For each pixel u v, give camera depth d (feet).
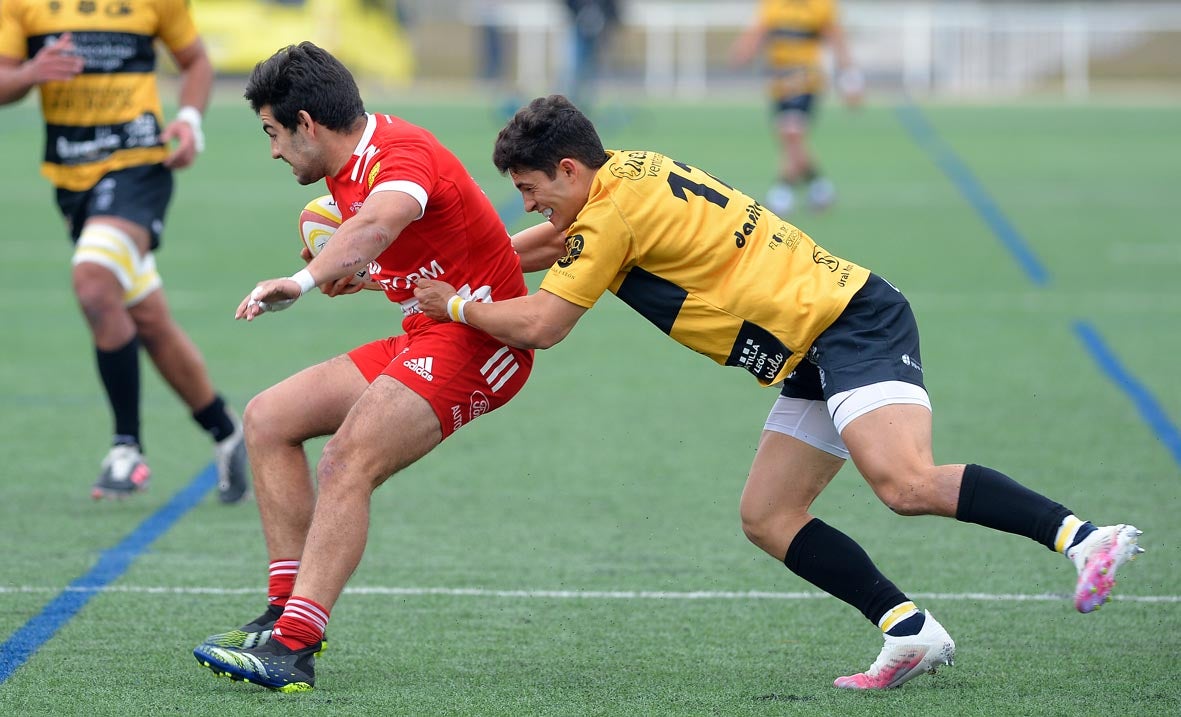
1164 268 142.00
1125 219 172.96
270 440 50.88
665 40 369.50
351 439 48.39
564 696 47.98
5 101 71.00
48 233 162.61
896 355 47.62
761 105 315.17
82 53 73.15
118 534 68.23
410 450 49.03
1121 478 76.13
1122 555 43.42
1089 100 350.02
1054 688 48.65
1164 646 53.21
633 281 48.93
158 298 72.54
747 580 62.18
